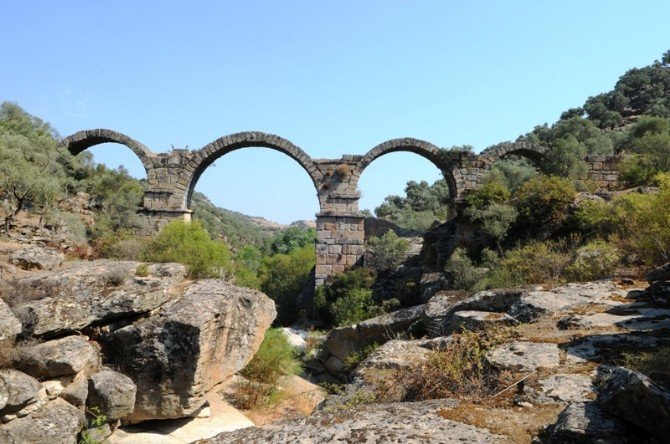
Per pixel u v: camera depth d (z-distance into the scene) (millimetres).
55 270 11766
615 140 50062
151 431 10602
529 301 10383
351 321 25156
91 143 33188
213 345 10945
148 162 31500
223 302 11500
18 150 22438
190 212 32250
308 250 38562
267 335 17078
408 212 67375
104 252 22750
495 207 24453
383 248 31016
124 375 10000
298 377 17703
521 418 5008
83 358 9484
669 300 9297
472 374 6906
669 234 12930
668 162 28297
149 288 11219
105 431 9383
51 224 23750
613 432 4113
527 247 19156
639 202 16875
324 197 30906
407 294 26172
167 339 10430
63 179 28625
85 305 10562
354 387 8156
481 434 4582
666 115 65375
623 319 8758
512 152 33688
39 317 9461
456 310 12625
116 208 30781
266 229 120438
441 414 5129
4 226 21953
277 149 31812
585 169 30953
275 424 5246
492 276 18578
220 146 31266
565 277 15367
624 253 15000
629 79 84625
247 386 14500
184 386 10383
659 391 3953
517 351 7379
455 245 26234
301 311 31328
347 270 30406
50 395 8766
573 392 5621
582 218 20422
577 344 7512
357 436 4602
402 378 7527
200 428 11086
